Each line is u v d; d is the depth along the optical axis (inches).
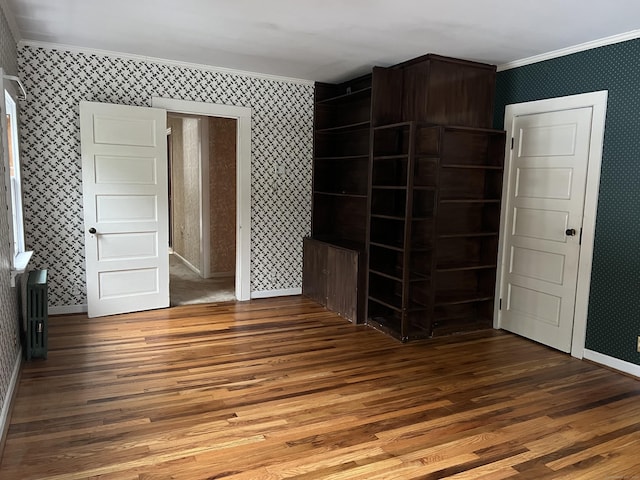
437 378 136.6
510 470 93.2
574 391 129.5
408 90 175.9
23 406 113.2
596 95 145.9
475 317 188.9
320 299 212.7
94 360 142.3
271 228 221.0
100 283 182.1
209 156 269.3
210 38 155.0
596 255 148.6
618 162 141.5
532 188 168.6
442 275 179.5
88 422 106.6
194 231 291.7
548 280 164.2
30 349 140.7
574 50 151.6
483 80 174.7
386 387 129.7
